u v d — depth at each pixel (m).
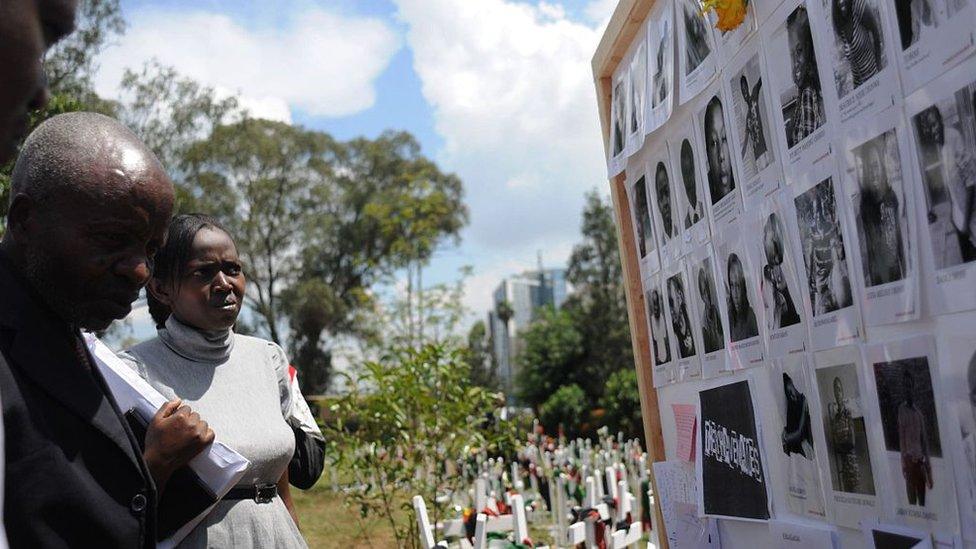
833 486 1.75
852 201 1.58
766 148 1.89
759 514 2.07
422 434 6.22
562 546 6.85
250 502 2.41
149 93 25.00
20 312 1.55
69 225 1.59
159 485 1.91
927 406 1.43
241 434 2.43
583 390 29.50
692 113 2.29
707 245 2.27
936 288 1.37
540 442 14.31
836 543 1.75
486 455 9.48
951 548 1.39
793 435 1.90
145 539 1.63
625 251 2.97
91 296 1.63
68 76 16.62
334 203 38.62
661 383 2.74
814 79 1.68
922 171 1.38
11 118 1.01
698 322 2.39
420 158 39.41
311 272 38.06
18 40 0.98
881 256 1.51
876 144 1.49
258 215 35.66
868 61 1.50
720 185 2.15
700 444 2.38
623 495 5.52
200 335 2.54
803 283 1.79
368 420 6.28
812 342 1.77
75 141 1.63
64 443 1.51
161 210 1.71
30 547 1.42
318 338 36.44
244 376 2.61
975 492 1.33
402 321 13.20
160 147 25.80
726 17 1.90
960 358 1.34
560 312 32.81
